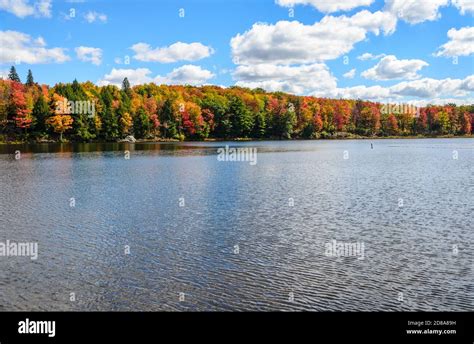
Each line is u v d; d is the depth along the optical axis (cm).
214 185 3278
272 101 14762
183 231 1903
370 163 5238
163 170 4350
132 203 2542
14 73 14738
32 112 9825
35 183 3366
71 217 2170
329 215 2227
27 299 1227
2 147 8300
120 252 1609
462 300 1226
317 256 1568
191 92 16612
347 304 1200
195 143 10919
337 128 15188
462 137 16375
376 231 1914
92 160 5525
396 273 1406
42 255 1577
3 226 1988
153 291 1270
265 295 1247
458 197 2759
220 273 1400
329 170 4394
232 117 13362
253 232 1886
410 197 2758
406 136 16112
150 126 12050
